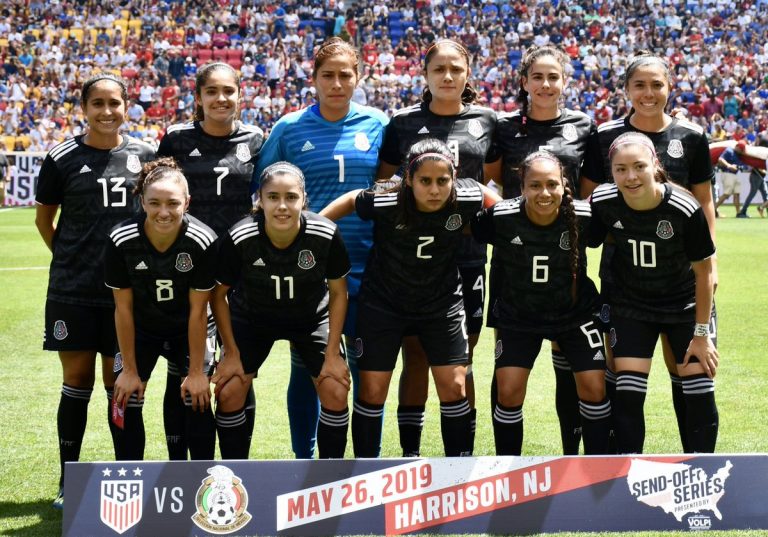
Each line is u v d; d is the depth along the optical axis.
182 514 4.01
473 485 4.07
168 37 36.47
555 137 5.33
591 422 4.65
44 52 35.47
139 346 4.72
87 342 4.91
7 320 10.29
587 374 4.64
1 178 26.39
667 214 4.52
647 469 4.08
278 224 4.32
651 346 4.69
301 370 5.30
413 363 5.10
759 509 4.06
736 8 40.25
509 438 4.69
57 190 4.98
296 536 4.02
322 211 4.82
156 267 4.45
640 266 4.66
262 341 4.79
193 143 5.16
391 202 4.55
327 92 5.14
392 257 4.64
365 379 4.72
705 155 5.16
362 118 5.33
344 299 4.66
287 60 34.84
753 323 9.77
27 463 5.40
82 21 37.50
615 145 4.56
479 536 4.00
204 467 4.04
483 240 4.84
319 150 5.23
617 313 4.76
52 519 4.48
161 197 4.27
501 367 4.70
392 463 4.07
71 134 30.94
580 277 4.76
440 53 5.12
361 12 38.50
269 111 32.72
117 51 35.25
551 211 4.54
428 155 4.41
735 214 24.44
